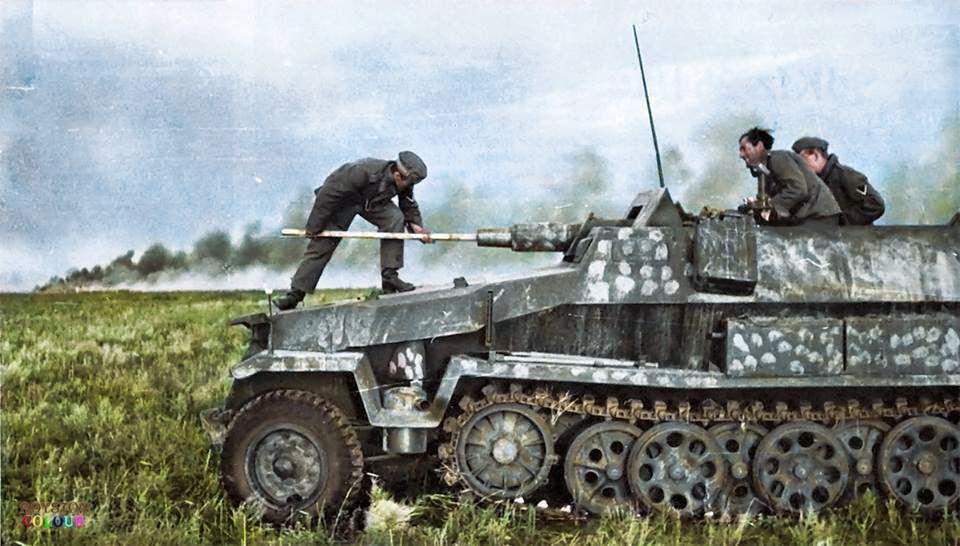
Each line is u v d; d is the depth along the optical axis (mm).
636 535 5512
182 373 8141
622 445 5926
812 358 5754
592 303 5930
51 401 7488
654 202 6203
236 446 5820
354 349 6043
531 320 6074
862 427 5957
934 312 5984
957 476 5949
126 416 7297
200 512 5844
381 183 6609
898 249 5969
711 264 5816
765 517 5906
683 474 5867
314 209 6547
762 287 5871
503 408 5844
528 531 5625
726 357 5754
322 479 5797
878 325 5789
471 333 6082
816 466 5914
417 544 5574
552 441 5867
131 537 5547
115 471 6387
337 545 5605
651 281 5918
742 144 6340
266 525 5758
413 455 6211
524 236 6500
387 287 6734
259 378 6066
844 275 5898
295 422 5809
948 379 5766
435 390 6109
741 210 6207
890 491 5934
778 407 5848
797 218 6109
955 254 5969
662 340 6047
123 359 8367
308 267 6633
